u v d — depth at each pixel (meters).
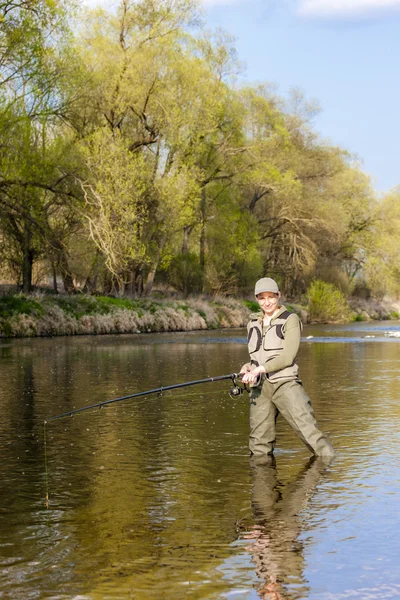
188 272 51.12
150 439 9.48
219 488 6.96
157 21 40.94
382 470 7.58
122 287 43.09
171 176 41.72
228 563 5.01
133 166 35.00
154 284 51.38
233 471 7.65
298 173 62.25
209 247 53.16
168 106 41.09
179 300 46.03
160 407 12.34
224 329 44.62
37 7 30.47
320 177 65.44
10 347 27.27
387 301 74.00
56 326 35.44
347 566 4.95
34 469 7.86
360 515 6.05
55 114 32.69
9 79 30.64
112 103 39.16
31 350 25.69
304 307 60.16
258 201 61.59
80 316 37.03
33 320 34.53
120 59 39.38
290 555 5.15
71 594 4.52
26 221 34.28
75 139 35.50
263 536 5.55
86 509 6.32
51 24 31.14
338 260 68.75
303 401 8.31
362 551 5.21
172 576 4.79
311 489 6.88
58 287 47.94
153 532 5.68
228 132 49.19
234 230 53.50
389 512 6.12
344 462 7.97
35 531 5.72
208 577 4.77
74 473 7.65
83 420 11.03
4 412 11.66
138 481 7.29
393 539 5.46
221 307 48.50
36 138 31.88
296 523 5.86
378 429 9.91
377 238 66.81
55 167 32.69
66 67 32.12
